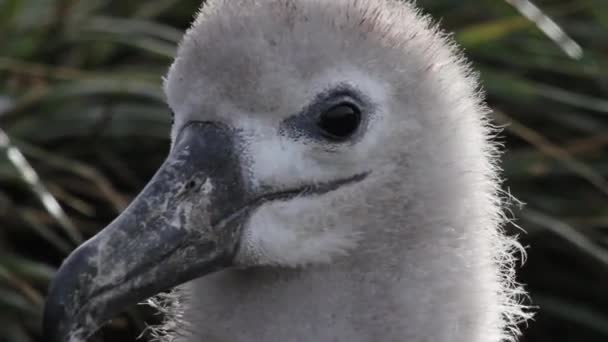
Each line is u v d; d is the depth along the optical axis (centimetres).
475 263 684
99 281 625
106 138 1102
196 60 657
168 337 711
